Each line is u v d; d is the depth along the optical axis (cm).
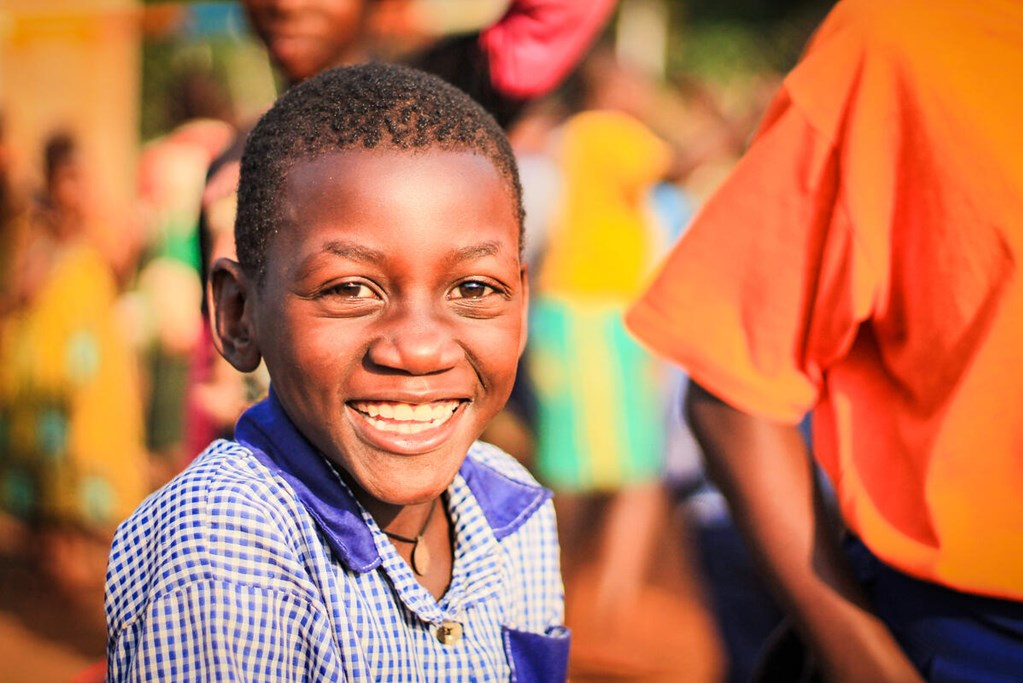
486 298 122
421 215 116
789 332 155
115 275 425
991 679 143
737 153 368
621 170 357
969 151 142
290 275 118
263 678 114
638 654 329
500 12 326
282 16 279
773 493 158
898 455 150
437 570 138
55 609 388
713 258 159
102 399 420
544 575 151
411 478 121
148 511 122
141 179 419
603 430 359
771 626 332
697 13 367
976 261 141
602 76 354
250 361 130
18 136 436
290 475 125
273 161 122
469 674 128
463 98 131
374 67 130
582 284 359
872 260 146
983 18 146
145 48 420
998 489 142
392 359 115
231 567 114
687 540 356
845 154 148
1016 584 142
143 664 112
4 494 425
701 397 166
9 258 438
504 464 158
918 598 150
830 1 368
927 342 145
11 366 430
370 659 122
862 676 150
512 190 129
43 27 428
